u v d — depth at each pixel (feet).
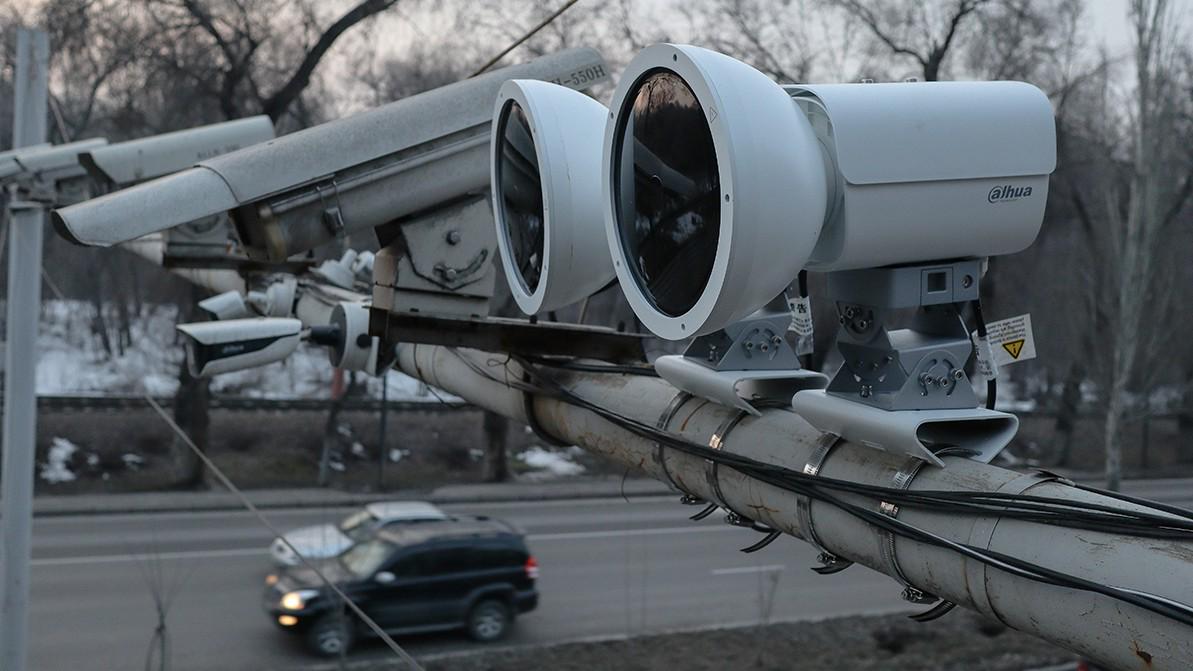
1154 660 7.75
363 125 16.29
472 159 17.04
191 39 83.30
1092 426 110.52
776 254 9.43
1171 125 72.59
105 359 135.13
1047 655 50.55
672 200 10.07
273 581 50.90
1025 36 75.05
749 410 12.05
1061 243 91.45
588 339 16.61
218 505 83.30
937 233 10.21
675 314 10.16
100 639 50.67
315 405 103.86
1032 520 8.77
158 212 14.43
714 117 9.27
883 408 10.25
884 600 61.72
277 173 15.53
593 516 83.92
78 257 145.38
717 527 79.92
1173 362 91.15
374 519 55.06
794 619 56.44
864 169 9.80
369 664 47.09
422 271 17.12
